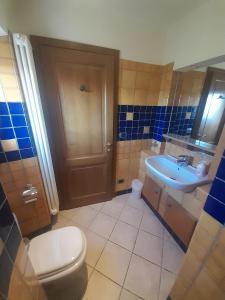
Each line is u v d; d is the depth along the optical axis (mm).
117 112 1868
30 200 1449
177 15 1525
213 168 1347
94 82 1621
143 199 2281
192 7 1395
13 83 1191
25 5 1213
